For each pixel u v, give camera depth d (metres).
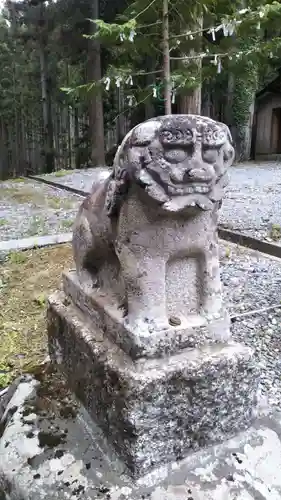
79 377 1.56
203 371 1.32
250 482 1.27
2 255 3.83
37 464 1.34
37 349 2.40
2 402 1.78
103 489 1.25
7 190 7.67
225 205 5.49
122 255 1.30
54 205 6.14
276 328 2.55
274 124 11.13
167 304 1.38
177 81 3.75
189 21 3.74
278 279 3.26
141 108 11.66
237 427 1.43
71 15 10.80
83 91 3.90
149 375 1.25
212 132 1.13
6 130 17.56
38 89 15.50
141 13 3.42
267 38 6.10
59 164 15.78
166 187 1.13
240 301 2.90
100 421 1.42
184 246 1.29
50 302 1.81
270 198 5.89
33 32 13.18
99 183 1.54
